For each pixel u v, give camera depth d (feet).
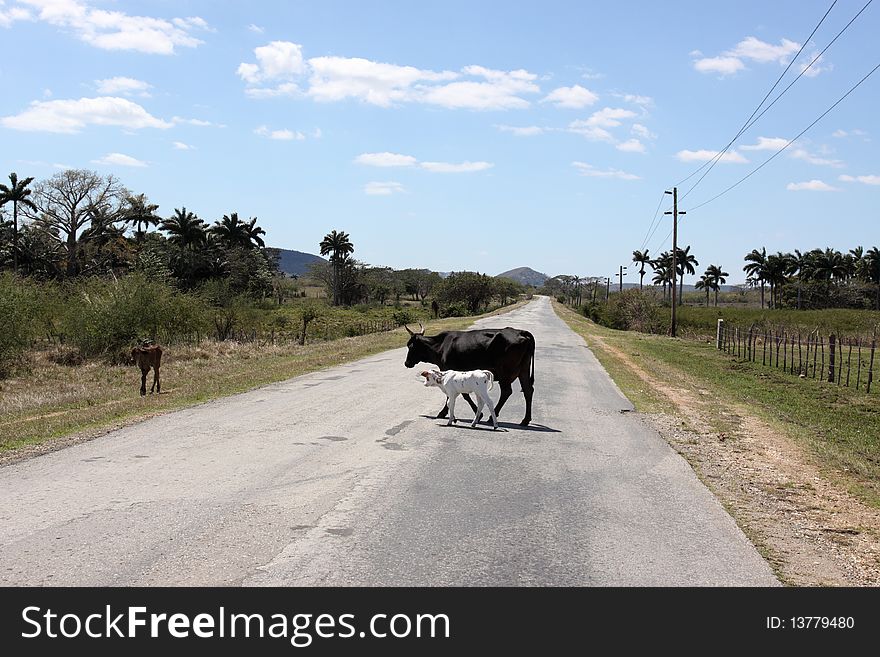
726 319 208.95
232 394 53.42
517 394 56.29
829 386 74.18
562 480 29.91
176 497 25.84
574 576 19.70
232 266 279.90
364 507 25.16
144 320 100.94
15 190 234.38
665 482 30.22
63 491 26.45
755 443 40.16
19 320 83.87
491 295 364.38
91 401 53.78
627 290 222.48
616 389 61.57
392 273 488.85
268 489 27.17
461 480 29.30
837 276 357.00
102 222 250.78
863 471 34.27
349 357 86.84
